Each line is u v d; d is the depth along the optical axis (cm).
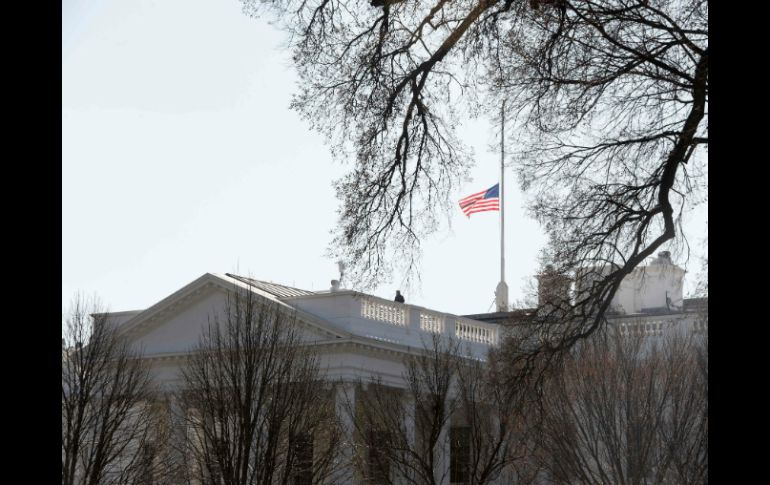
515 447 4903
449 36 2750
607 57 2592
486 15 2658
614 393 4459
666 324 4588
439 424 4994
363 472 5400
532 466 4897
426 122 2848
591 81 2619
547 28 2600
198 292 7125
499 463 4866
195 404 5194
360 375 6675
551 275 2994
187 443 5516
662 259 2892
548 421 4462
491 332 7562
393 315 7219
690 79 2422
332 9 2711
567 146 2791
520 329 3397
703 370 4347
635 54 2547
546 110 2734
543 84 2683
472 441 4947
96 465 5309
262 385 4788
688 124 2503
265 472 4725
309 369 5278
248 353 4881
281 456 5025
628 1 2509
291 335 5400
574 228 2858
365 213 2853
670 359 4425
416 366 5616
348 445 5447
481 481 4694
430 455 4941
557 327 3175
